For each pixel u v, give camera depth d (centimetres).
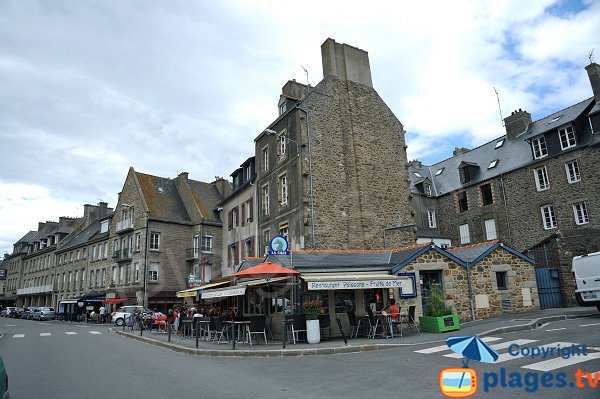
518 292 1638
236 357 1067
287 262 1469
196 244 3406
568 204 2331
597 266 1292
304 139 1988
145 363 1010
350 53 2262
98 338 1819
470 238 2927
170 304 3281
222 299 2073
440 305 1334
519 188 2617
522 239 2566
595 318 1263
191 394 654
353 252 1688
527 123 2855
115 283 3603
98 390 706
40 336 1962
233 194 2914
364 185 2078
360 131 2152
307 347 1091
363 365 832
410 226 1977
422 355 904
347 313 1366
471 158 3167
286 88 2412
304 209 1897
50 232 5528
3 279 6869
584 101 2488
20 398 661
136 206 3484
